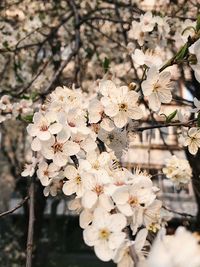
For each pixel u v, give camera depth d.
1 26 3.91
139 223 1.19
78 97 1.92
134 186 1.21
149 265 0.82
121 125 1.62
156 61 1.71
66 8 4.63
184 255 0.78
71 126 1.59
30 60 4.53
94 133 1.66
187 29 2.02
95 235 1.09
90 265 9.31
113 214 1.12
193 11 3.92
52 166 1.58
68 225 9.82
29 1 4.50
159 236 0.92
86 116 1.77
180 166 2.36
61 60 4.19
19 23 4.36
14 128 6.58
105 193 1.23
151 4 4.29
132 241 1.07
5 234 7.62
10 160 7.21
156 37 2.50
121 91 1.64
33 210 1.67
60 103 1.79
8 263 7.14
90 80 4.73
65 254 9.59
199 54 1.52
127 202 1.20
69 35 4.57
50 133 1.51
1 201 8.78
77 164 1.51
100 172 1.32
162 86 1.59
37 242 6.29
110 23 4.73
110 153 1.53
